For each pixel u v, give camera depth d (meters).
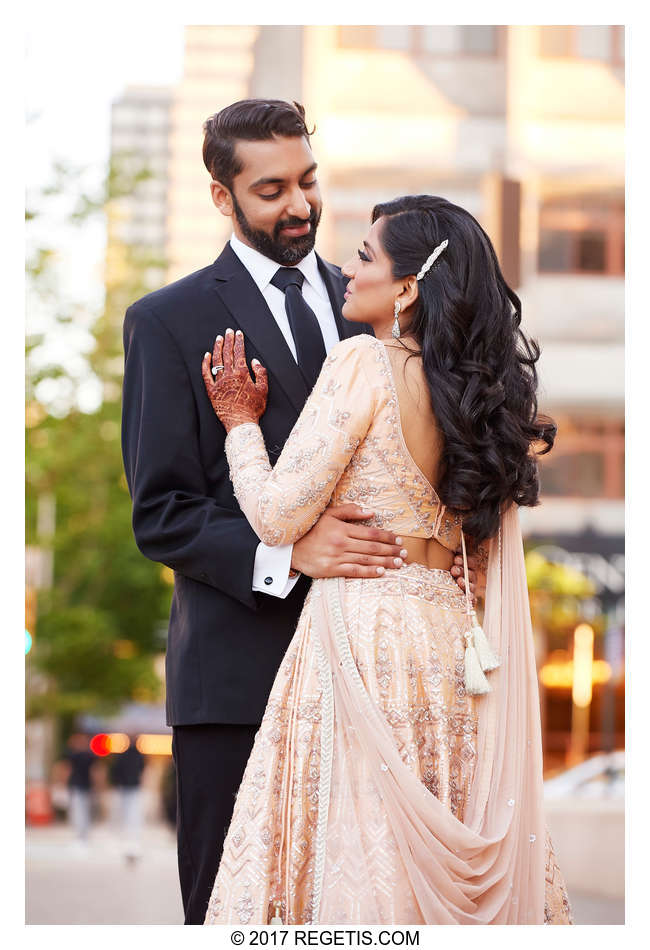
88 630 18.69
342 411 3.00
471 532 3.11
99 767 21.61
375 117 19.33
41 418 16.97
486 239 3.16
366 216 19.20
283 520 2.99
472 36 19.75
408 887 2.84
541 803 3.18
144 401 3.38
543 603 19.27
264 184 3.44
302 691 3.02
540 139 20.12
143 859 13.28
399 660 2.99
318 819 2.92
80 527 18.64
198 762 3.40
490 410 3.05
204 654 3.37
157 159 20.84
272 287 3.53
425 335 3.07
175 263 17.61
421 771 2.98
